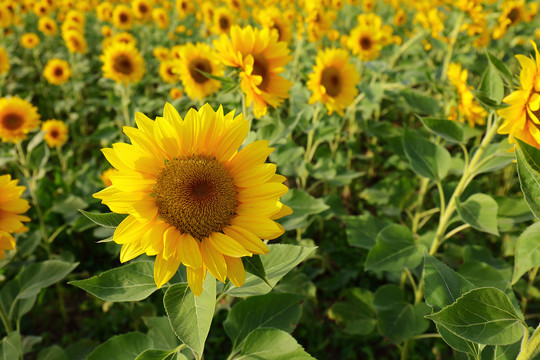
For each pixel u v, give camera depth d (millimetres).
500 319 1463
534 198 1411
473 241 4762
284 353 1894
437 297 1740
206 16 7887
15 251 2660
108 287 1652
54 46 10008
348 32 10242
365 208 5629
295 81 5863
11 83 7637
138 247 1435
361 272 4480
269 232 1526
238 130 1653
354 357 3725
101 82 6938
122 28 8078
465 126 3961
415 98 4238
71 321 4117
